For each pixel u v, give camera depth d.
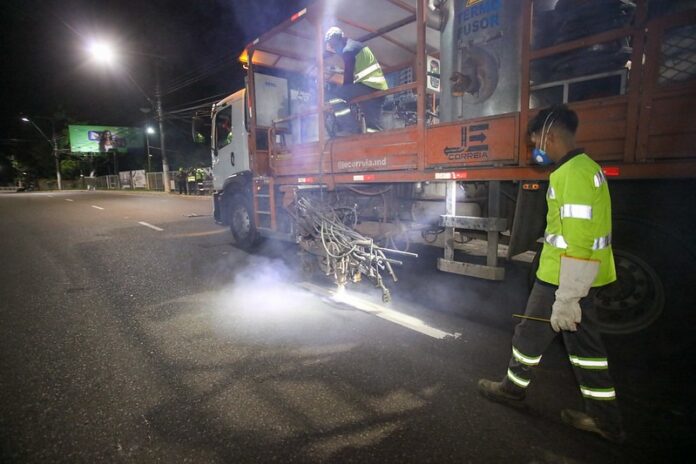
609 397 2.19
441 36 4.10
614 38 2.80
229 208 7.71
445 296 4.61
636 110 2.75
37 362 3.20
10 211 16.45
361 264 4.34
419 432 2.30
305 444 2.21
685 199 2.88
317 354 3.26
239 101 7.18
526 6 3.20
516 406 2.52
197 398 2.67
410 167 4.21
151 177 33.34
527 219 3.57
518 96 3.61
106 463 2.10
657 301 3.06
